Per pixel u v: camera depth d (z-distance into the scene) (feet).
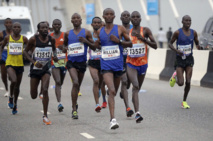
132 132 76.33
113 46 76.54
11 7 228.02
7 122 86.53
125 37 76.48
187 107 99.81
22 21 225.56
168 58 155.12
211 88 131.64
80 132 76.89
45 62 84.48
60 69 102.37
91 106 103.91
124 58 99.09
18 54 92.94
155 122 84.74
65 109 100.32
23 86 140.05
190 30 100.94
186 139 71.15
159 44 312.50
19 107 103.19
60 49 92.27
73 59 89.40
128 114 83.56
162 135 73.92
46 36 84.64
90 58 97.25
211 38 163.84
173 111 96.12
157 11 290.35
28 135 75.51
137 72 84.89
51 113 95.61
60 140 71.56
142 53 83.97
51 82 150.82
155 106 102.68
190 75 100.32
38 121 87.15
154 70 161.89
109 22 76.64
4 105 106.22
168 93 123.03
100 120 87.20
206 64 136.46
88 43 87.45
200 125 81.71
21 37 93.25
